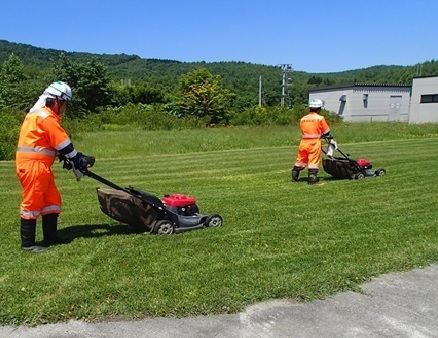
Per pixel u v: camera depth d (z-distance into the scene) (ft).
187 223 17.65
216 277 12.72
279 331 10.22
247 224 18.62
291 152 51.47
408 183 28.25
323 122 28.50
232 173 35.14
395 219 19.25
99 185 29.50
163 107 163.84
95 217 20.06
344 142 64.49
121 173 35.65
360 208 21.57
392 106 152.15
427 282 12.85
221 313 10.89
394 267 13.76
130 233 17.34
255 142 62.34
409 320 10.81
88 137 67.00
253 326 10.39
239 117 132.67
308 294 11.86
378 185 27.73
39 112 14.65
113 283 12.23
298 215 20.20
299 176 33.14
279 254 14.84
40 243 15.92
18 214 20.77
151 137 68.59
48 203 15.51
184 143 59.16
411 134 75.87
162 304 11.05
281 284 12.26
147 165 40.68
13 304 10.96
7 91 139.44
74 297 11.30
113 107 151.84
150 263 13.85
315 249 15.35
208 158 46.03
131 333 9.98
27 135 14.65
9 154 46.70
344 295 11.99
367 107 149.38
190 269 13.38
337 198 24.04
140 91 172.76
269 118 127.03
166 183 30.58
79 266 13.55
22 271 13.10
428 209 21.16
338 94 152.76
